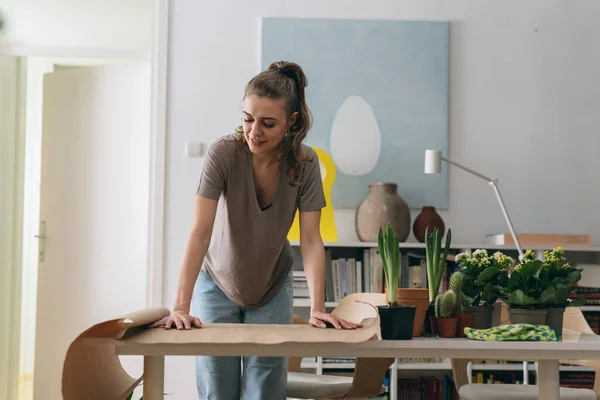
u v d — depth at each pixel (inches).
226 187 90.9
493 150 173.8
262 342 66.4
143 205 173.8
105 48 174.2
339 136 171.2
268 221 91.9
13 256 187.0
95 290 176.4
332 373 158.7
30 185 247.8
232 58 171.9
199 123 170.9
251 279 94.6
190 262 86.0
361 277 161.3
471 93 174.2
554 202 173.8
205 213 88.3
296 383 114.2
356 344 68.9
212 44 171.9
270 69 85.8
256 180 91.1
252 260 93.4
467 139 173.6
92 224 177.9
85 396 67.3
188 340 66.7
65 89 183.6
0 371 183.2
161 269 167.8
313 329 74.2
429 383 161.6
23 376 248.5
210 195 88.6
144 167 174.2
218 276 95.7
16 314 188.2
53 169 183.3
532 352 69.8
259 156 89.7
